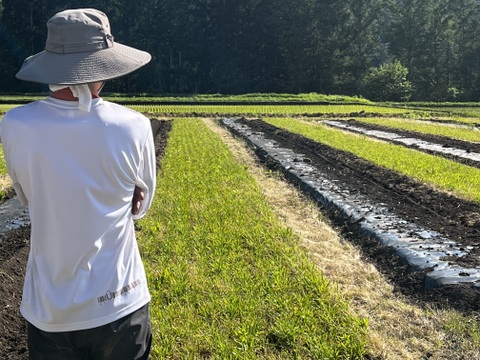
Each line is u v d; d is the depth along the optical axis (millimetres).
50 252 2516
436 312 5488
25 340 5129
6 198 11000
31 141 2459
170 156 15234
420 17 69750
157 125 25266
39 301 2543
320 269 6621
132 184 2658
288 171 13391
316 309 5281
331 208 9914
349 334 4734
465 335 4984
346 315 5102
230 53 66000
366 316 5340
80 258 2492
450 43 70688
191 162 14156
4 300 5781
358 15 66125
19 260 7098
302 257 6770
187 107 39156
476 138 20734
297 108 39125
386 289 6152
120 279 2584
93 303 2494
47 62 2514
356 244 7984
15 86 58969
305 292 5691
